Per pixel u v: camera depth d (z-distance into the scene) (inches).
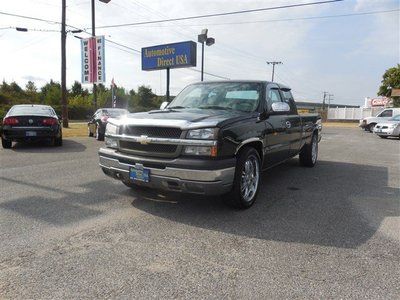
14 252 134.5
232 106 220.4
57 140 471.8
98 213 182.1
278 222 173.5
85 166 315.0
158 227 163.6
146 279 116.5
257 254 137.0
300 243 148.3
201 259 131.9
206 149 164.9
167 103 246.8
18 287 110.1
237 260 131.6
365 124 1037.2
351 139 740.0
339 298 107.1
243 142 181.0
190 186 166.2
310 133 322.3
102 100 2477.9
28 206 192.1
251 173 197.0
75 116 2004.2
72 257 131.3
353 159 402.0
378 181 275.7
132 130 183.6
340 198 221.5
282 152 251.0
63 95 946.1
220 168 164.6
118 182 249.4
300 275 120.8
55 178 262.5
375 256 136.5
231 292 109.5
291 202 209.9
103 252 136.1
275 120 228.4
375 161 386.6
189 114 189.2
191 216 179.3
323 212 191.3
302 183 264.4
